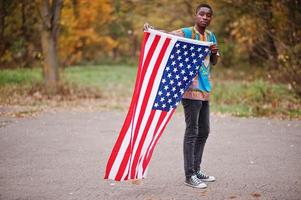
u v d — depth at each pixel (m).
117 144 4.87
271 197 4.82
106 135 8.44
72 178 5.54
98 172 5.82
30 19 18.62
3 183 5.30
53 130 8.86
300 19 13.32
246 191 5.04
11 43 18.80
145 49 4.88
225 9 17.02
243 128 9.23
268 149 7.24
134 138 4.91
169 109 5.02
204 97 5.09
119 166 4.87
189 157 5.18
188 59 4.99
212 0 15.28
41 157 6.62
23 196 4.82
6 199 4.72
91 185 5.25
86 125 9.53
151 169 6.00
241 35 17.06
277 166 6.17
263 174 5.75
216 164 6.28
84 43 27.28
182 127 9.46
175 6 21.03
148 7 21.38
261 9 14.05
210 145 7.55
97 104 13.50
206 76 5.12
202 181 5.32
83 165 6.18
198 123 5.29
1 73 18.45
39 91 14.85
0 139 7.91
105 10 24.08
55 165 6.16
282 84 14.95
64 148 7.25
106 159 6.54
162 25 21.23
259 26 14.33
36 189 5.08
